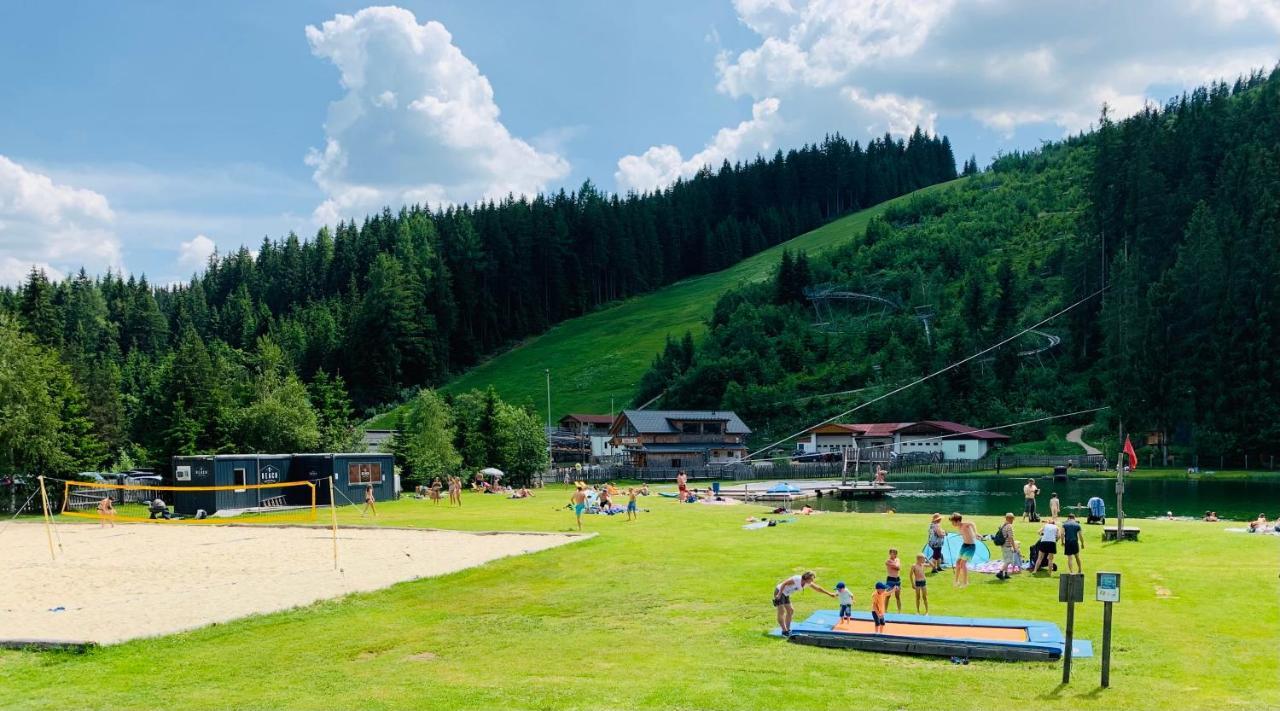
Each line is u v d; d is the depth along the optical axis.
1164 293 110.44
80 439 67.56
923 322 143.00
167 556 33.38
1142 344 108.69
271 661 17.89
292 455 56.09
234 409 79.50
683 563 27.89
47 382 64.69
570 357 171.25
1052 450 108.94
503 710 14.02
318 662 17.77
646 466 103.88
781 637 18.78
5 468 56.12
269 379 85.19
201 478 51.78
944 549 28.12
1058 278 154.38
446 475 74.38
